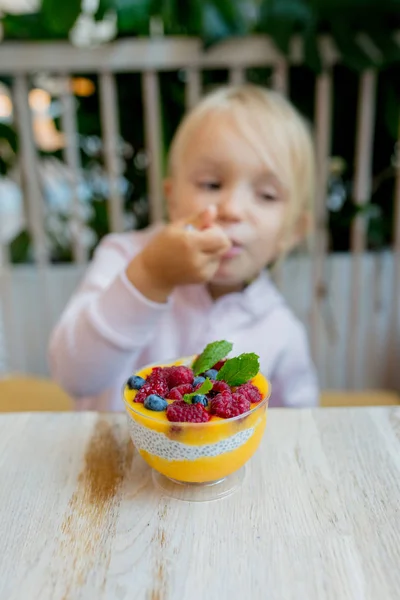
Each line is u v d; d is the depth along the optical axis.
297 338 0.70
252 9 0.84
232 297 0.66
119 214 0.86
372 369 0.98
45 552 0.31
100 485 0.36
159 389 0.36
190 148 0.62
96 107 0.90
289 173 0.63
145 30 0.79
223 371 0.36
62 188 0.99
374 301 0.94
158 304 0.53
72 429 0.42
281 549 0.31
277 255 0.72
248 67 0.84
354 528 0.33
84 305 0.60
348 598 0.29
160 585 0.29
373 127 0.88
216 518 0.33
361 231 0.88
